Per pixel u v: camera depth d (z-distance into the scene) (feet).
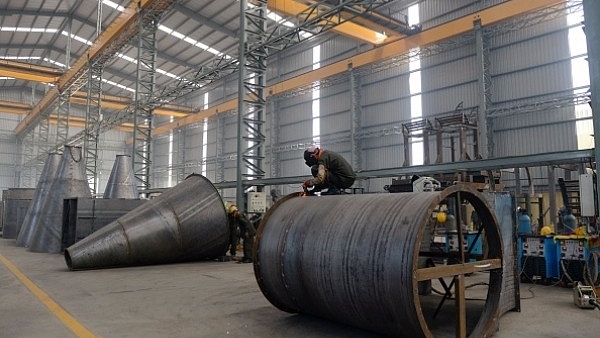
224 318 16.61
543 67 59.77
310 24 41.24
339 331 14.75
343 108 85.30
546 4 51.34
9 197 63.10
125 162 52.47
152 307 18.54
